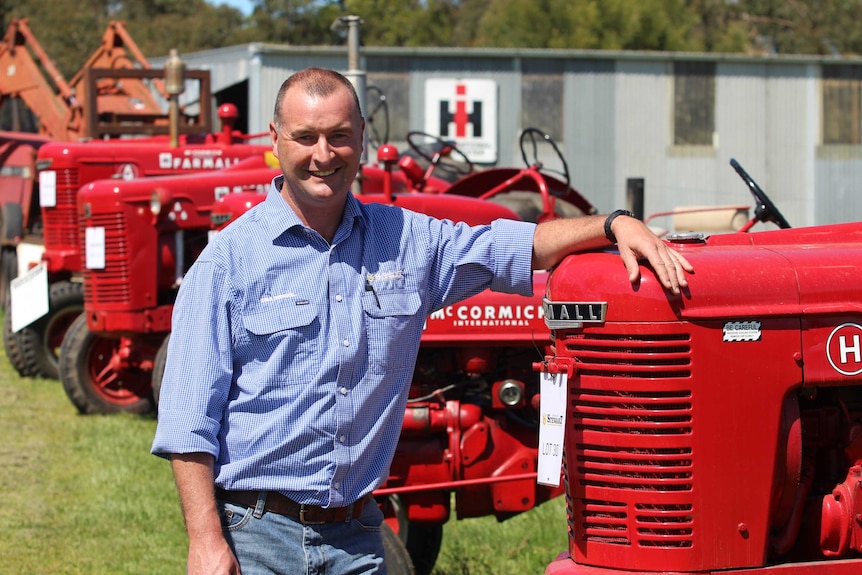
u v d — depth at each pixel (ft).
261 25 140.87
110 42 44.55
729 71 68.44
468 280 9.96
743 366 9.64
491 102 66.03
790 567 9.84
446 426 15.39
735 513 9.71
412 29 134.10
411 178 21.04
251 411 9.11
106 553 18.25
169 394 8.99
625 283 9.62
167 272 27.50
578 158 67.36
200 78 37.24
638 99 67.62
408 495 15.60
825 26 146.82
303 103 9.07
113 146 32.63
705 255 9.91
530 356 15.76
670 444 9.62
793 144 69.56
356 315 9.23
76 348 29.12
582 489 9.95
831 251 10.09
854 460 10.53
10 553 18.16
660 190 68.28
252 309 9.11
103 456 24.81
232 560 8.84
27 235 42.37
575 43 111.86
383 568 9.67
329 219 9.34
